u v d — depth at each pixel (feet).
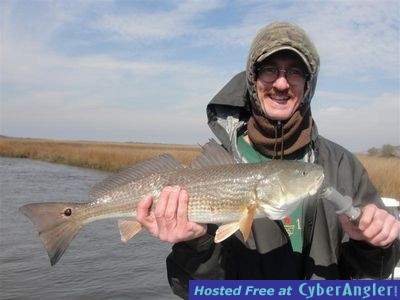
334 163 3.96
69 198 21.93
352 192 3.88
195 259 3.59
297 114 3.95
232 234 3.78
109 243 13.91
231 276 3.74
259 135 4.05
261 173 3.75
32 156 61.82
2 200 21.34
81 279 10.48
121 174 4.25
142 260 12.09
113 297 9.32
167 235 3.53
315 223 3.73
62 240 4.19
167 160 4.09
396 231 3.32
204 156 4.04
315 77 3.96
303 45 3.79
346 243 3.74
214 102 4.12
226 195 3.79
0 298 9.16
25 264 11.59
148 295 9.50
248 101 4.16
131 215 4.10
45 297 9.29
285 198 3.65
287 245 3.74
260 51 3.80
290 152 4.02
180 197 3.49
